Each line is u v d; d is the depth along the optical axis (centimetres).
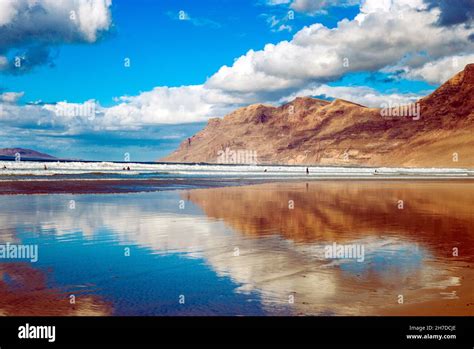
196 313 706
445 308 728
